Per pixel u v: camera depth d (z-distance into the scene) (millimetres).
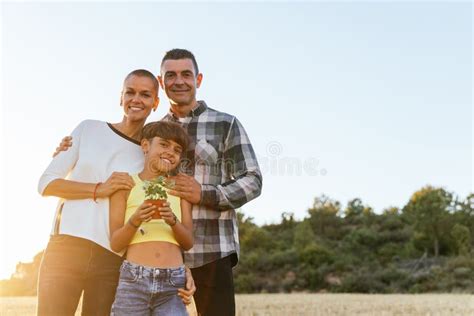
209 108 5496
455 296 29875
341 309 16625
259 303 21141
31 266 18953
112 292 4648
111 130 4965
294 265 60500
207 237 5191
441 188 71812
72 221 4684
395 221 77875
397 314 14461
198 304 5215
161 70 5516
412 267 59875
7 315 11547
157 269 4402
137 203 4594
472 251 62625
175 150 4699
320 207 82500
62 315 4566
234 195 5039
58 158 4828
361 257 65625
